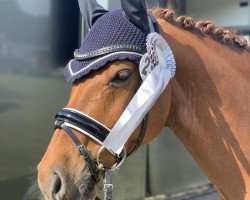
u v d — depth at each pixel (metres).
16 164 2.83
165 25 1.40
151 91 1.20
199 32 1.45
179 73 1.36
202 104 1.38
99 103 1.17
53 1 2.85
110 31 1.19
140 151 3.50
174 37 1.38
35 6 2.79
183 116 1.38
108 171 1.22
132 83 1.19
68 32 2.92
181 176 3.90
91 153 1.18
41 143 2.91
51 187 1.15
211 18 3.74
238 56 1.46
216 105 1.38
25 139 2.84
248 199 1.38
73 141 1.17
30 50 2.80
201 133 1.39
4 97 2.73
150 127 1.29
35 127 2.88
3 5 2.67
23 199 2.86
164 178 3.79
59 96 2.95
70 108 1.19
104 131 1.17
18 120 2.80
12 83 2.76
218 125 1.38
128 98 1.19
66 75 1.22
